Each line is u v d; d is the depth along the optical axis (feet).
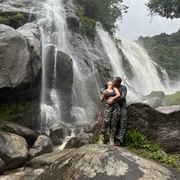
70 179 14.55
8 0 77.56
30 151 31.94
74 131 45.47
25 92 44.39
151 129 22.84
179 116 23.32
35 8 77.61
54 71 55.01
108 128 21.71
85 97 63.00
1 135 31.17
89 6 106.42
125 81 92.32
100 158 15.05
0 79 40.22
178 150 22.47
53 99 52.24
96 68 74.13
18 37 44.60
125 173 14.10
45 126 46.44
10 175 25.90
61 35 75.46
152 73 121.49
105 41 100.01
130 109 22.89
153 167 15.02
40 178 16.58
